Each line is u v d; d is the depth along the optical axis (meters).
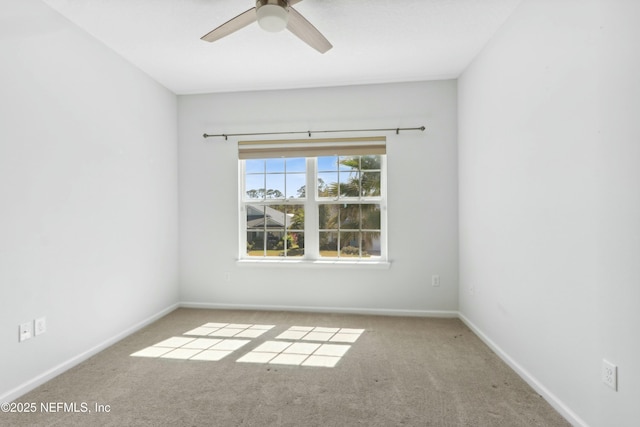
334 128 3.36
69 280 2.18
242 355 2.37
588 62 1.45
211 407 1.73
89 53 2.35
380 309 3.31
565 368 1.63
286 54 2.70
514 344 2.14
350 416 1.65
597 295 1.41
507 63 2.20
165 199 3.33
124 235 2.72
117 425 1.59
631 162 1.23
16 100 1.83
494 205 2.40
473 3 2.04
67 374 2.09
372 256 3.40
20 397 1.83
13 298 1.81
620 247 1.29
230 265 3.51
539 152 1.83
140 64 2.85
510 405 1.75
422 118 3.25
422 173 3.25
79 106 2.26
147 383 1.98
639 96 1.20
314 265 3.34
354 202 3.42
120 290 2.67
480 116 2.65
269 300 3.47
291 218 3.52
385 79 3.21
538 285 1.86
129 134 2.79
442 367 2.18
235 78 3.16
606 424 1.37
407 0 2.02
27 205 1.89
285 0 1.73
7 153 1.78
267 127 3.45
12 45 1.81
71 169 2.19
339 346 2.53
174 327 2.95
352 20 2.23
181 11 2.11
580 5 1.50
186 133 3.55
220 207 3.52
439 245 3.24
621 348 1.29
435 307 3.25
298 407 1.73
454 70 3.03
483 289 2.62
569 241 1.59
